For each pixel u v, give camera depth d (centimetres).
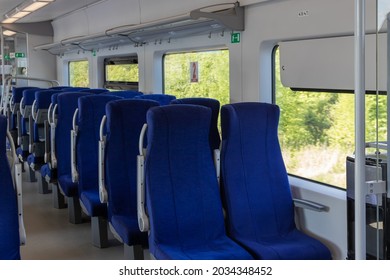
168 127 283
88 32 818
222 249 282
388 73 173
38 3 704
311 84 324
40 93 580
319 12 316
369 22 229
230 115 311
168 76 587
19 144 689
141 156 289
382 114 175
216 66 482
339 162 328
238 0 398
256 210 312
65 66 984
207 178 296
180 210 284
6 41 984
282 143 384
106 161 352
